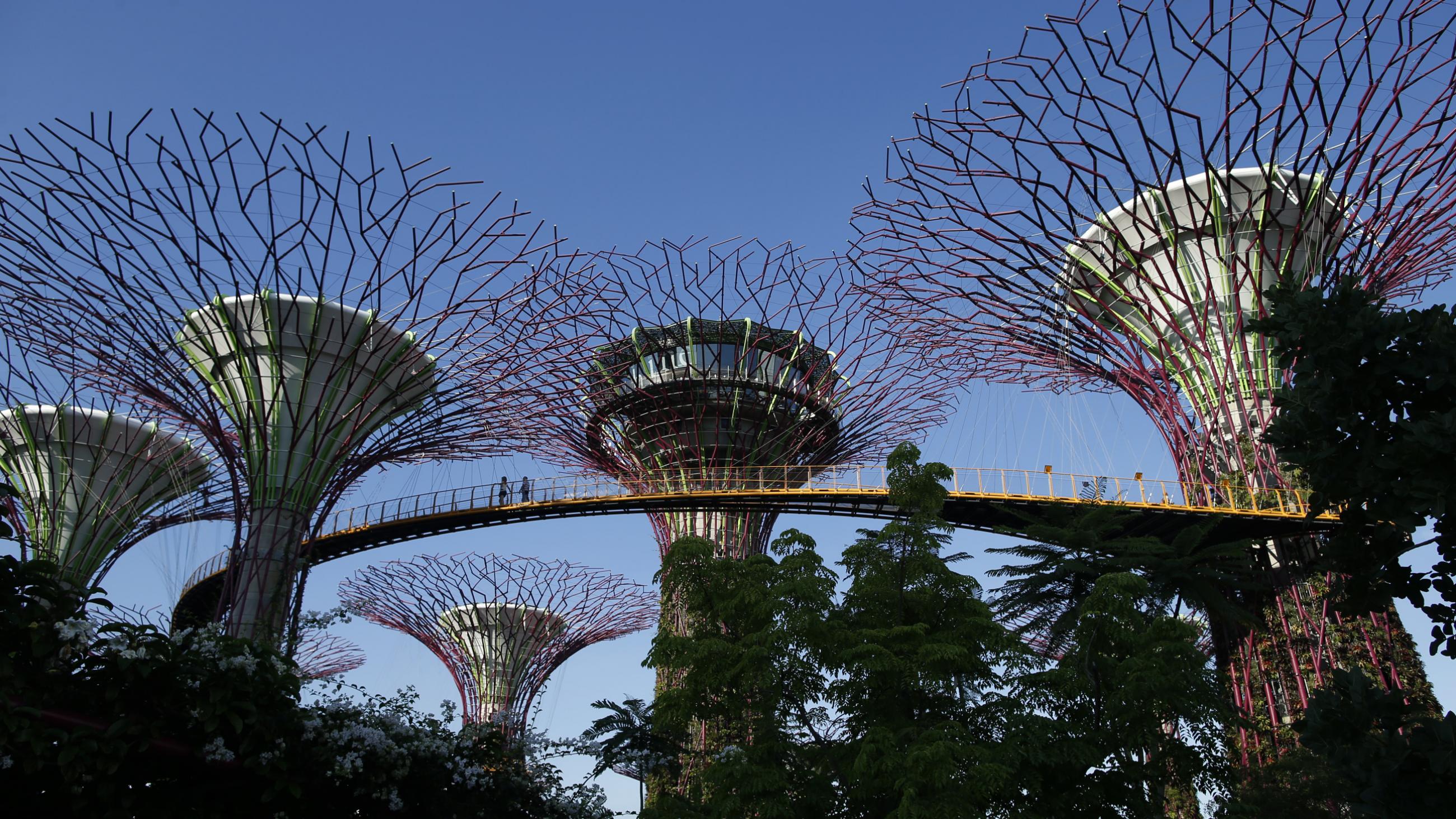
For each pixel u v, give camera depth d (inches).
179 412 1192.8
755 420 1787.6
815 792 618.2
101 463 1581.0
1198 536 1176.8
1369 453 333.7
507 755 611.8
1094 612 689.0
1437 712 1093.8
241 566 1172.5
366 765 508.4
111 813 402.3
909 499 690.8
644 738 1054.4
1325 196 1197.1
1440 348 326.6
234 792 454.3
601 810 676.1
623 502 1563.7
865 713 629.6
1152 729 665.6
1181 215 1328.7
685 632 939.3
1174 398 1358.3
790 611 631.2
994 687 666.8
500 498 1643.7
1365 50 978.1
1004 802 598.9
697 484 1691.7
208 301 1109.7
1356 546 357.4
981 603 664.4
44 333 1163.3
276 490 1194.0
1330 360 342.0
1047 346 1441.9
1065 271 1317.7
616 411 1764.3
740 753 608.7
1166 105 1059.9
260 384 1191.6
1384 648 1133.7
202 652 441.4
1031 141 1119.6
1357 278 355.9
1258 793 944.3
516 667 1943.9
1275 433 356.2
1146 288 1374.3
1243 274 1304.1
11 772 395.2
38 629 390.0
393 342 1200.8
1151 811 635.5
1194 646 711.1
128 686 408.8
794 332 1759.4
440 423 1314.0
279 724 457.4
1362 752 309.1
